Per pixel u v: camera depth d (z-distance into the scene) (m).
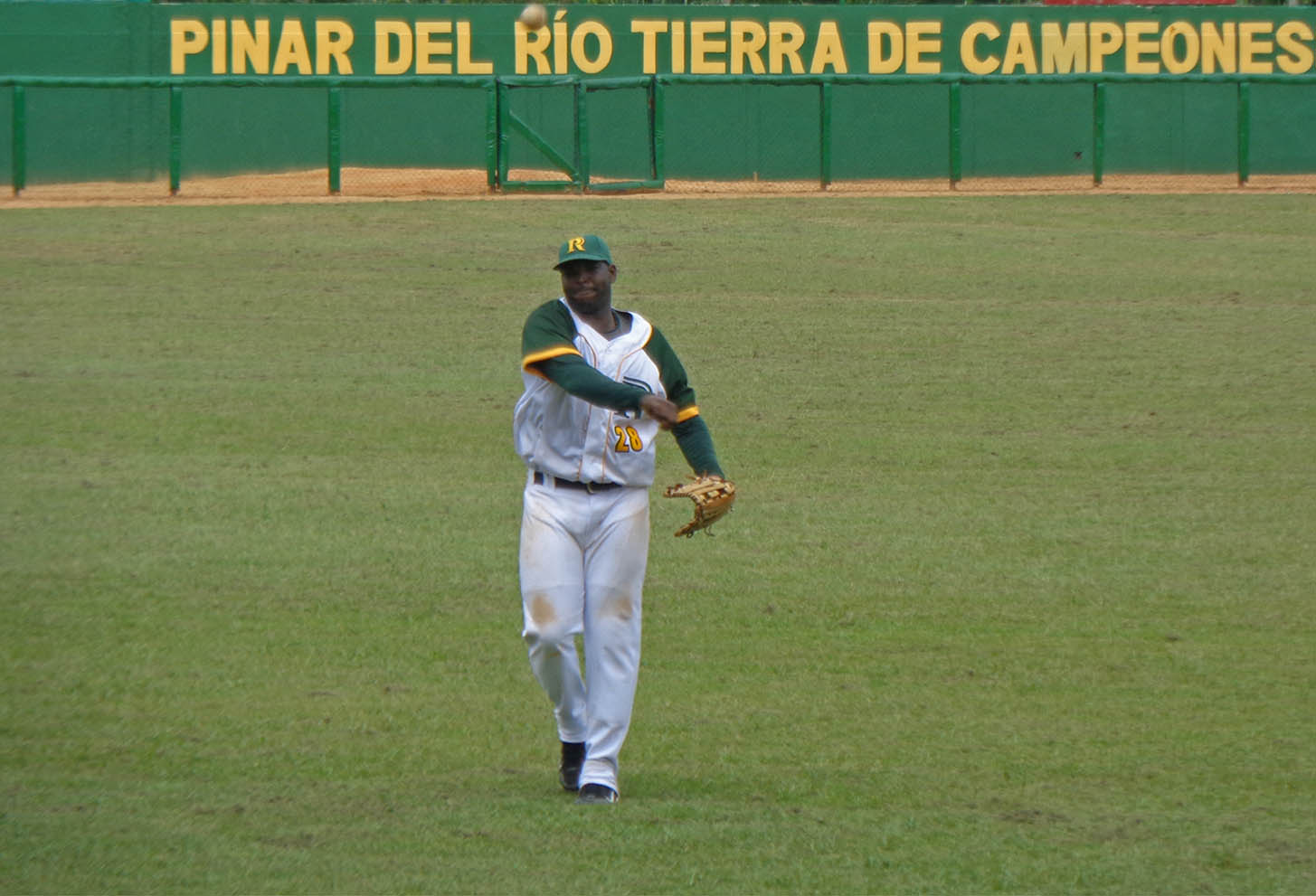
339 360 54.84
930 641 29.19
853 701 25.59
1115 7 108.44
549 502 20.09
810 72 107.44
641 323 20.45
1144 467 43.09
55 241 74.19
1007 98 107.81
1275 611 31.12
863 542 36.19
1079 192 94.88
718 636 29.45
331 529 36.88
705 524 20.73
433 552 35.22
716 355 56.00
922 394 51.31
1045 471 42.78
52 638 28.44
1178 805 20.66
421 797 20.41
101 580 32.38
